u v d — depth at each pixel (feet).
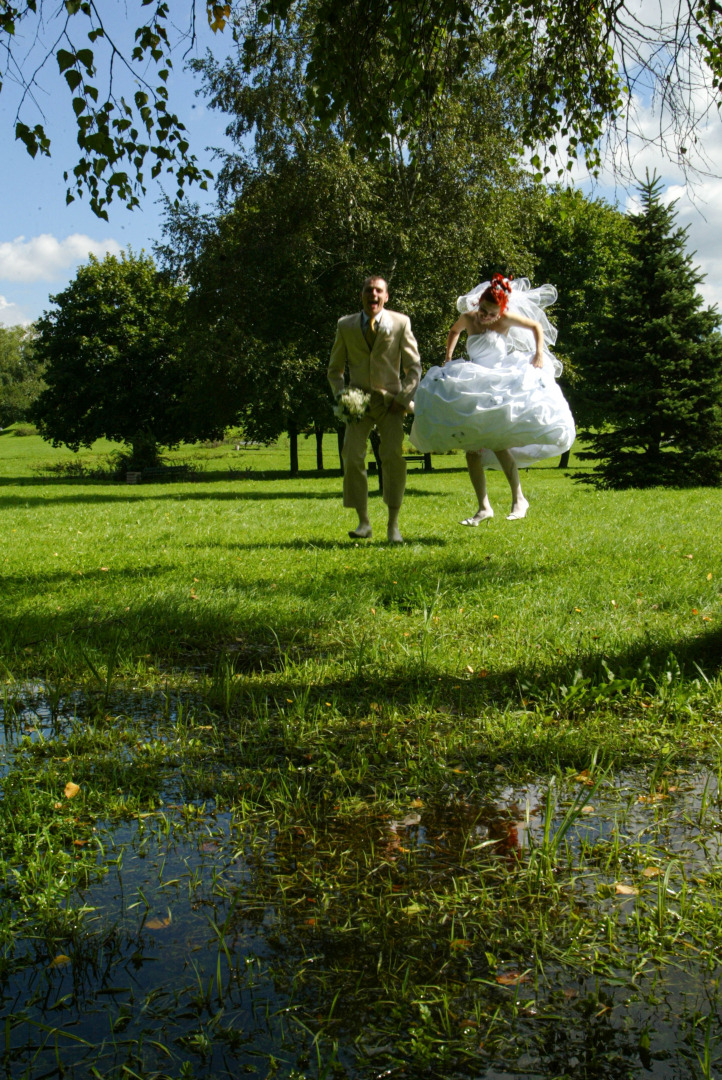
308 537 29.89
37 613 16.57
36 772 9.30
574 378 79.41
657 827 7.80
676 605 16.46
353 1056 4.96
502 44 23.12
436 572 20.33
